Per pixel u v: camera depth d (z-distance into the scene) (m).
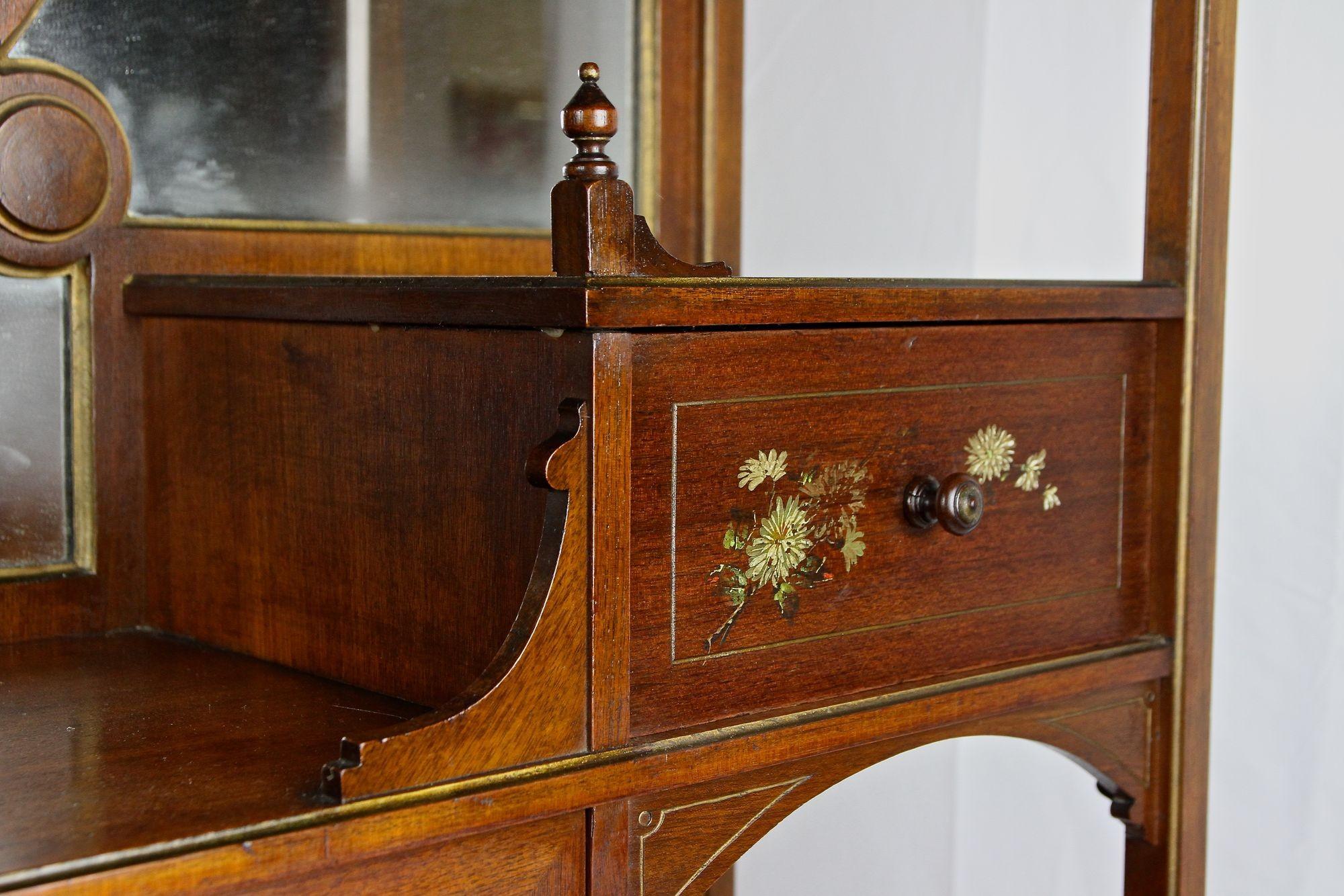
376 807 0.80
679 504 0.91
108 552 1.23
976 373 1.08
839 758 1.03
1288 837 1.84
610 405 0.87
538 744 0.86
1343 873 1.81
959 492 1.03
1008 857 2.03
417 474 0.99
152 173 1.24
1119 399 1.19
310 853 0.77
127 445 1.23
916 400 1.04
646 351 0.89
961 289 1.04
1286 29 1.79
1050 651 1.16
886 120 1.89
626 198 0.88
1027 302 1.08
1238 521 1.86
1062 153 1.98
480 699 0.84
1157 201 1.22
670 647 0.92
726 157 1.63
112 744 0.91
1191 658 1.23
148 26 1.23
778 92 1.80
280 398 1.10
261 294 1.09
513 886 0.87
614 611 0.88
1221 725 1.88
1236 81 1.83
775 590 0.97
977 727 1.11
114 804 0.79
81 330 1.21
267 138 1.31
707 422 0.92
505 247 1.47
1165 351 1.22
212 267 1.27
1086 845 2.06
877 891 1.96
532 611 0.86
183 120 1.26
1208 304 1.21
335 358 1.05
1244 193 1.83
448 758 0.83
